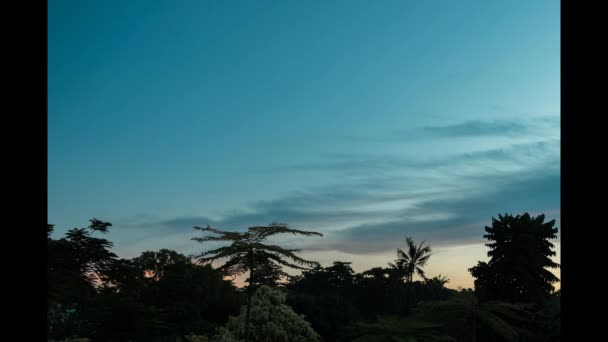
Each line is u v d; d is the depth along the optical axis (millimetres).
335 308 45094
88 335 34188
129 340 35781
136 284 33750
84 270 29641
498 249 41031
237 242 18016
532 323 29422
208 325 47219
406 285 66000
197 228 18312
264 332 24672
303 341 25500
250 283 19250
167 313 47094
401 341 17781
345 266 66938
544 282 40438
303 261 18297
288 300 43188
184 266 50719
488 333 23531
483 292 38562
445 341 18750
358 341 18609
